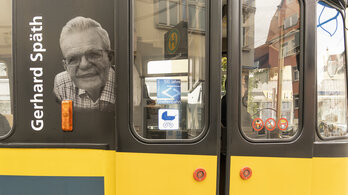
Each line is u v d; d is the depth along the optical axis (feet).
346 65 5.82
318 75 5.32
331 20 5.57
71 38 4.71
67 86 4.73
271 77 4.99
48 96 4.72
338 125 5.59
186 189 4.65
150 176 4.64
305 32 4.99
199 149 4.66
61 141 4.75
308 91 4.99
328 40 5.51
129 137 4.62
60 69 4.73
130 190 4.64
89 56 4.73
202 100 4.75
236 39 4.73
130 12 4.59
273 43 5.01
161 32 4.74
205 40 4.73
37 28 4.69
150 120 4.73
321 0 5.38
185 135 4.76
